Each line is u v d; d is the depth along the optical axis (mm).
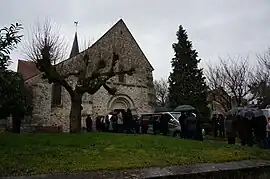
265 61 26641
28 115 25594
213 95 31766
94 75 18000
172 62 37406
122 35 31953
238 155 11641
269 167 10375
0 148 11375
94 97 29312
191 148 12695
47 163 9297
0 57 10039
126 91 31297
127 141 13727
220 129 20578
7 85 11281
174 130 19453
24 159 9688
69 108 28656
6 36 9945
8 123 25188
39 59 17109
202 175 9023
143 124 21750
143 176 8391
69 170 8664
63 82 17078
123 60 31359
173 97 35250
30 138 14008
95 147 12234
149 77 33219
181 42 37406
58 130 27578
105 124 23188
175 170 9180
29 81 27375
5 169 8453
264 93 26656
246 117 14234
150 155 11109
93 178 8078
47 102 27406
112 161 9898
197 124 16516
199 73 35656
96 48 29141
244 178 9352
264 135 13789
